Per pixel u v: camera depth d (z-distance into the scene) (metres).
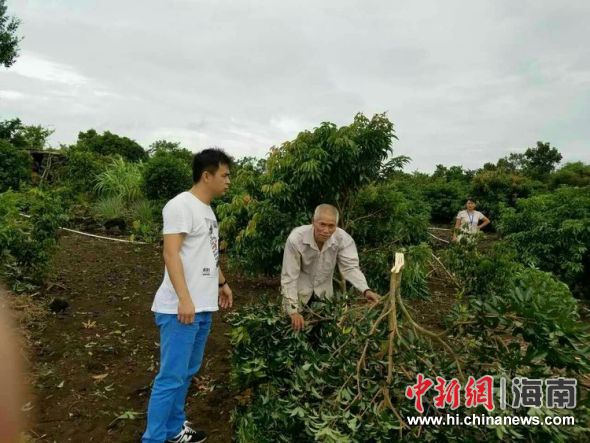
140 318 4.95
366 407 2.48
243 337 3.08
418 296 4.89
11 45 16.39
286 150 4.58
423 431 2.42
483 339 2.73
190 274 2.76
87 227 9.21
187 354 2.75
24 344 4.08
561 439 2.31
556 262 7.43
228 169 2.89
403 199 5.02
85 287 5.79
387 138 4.27
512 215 8.34
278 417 2.52
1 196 5.87
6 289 4.96
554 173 19.53
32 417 3.18
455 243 5.61
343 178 4.38
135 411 3.35
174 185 9.48
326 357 2.70
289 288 3.22
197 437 3.00
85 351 4.13
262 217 4.80
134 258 7.40
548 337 2.50
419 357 2.69
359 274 3.40
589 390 2.63
